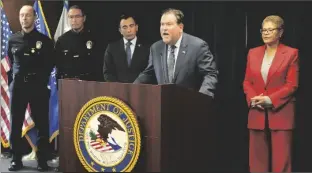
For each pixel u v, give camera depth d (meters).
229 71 4.74
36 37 4.76
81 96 3.45
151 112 3.11
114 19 5.21
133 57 4.84
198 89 3.79
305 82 4.43
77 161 3.49
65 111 3.55
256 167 4.23
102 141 3.29
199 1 4.84
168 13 3.72
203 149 3.34
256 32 4.64
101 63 5.12
